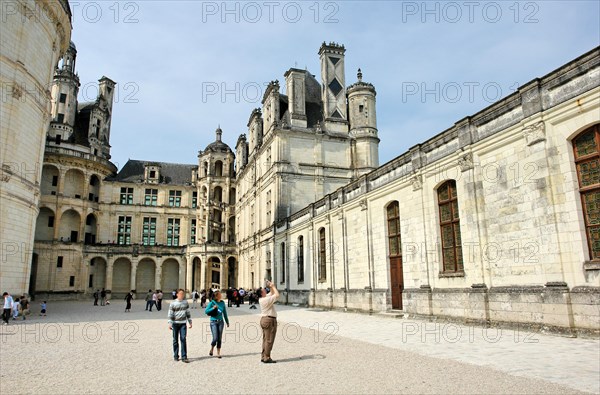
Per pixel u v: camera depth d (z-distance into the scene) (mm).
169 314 10805
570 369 8664
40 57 30219
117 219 66062
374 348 12180
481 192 16438
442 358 10391
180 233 69188
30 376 8945
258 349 12391
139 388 7871
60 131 58938
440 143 18938
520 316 14062
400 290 21984
